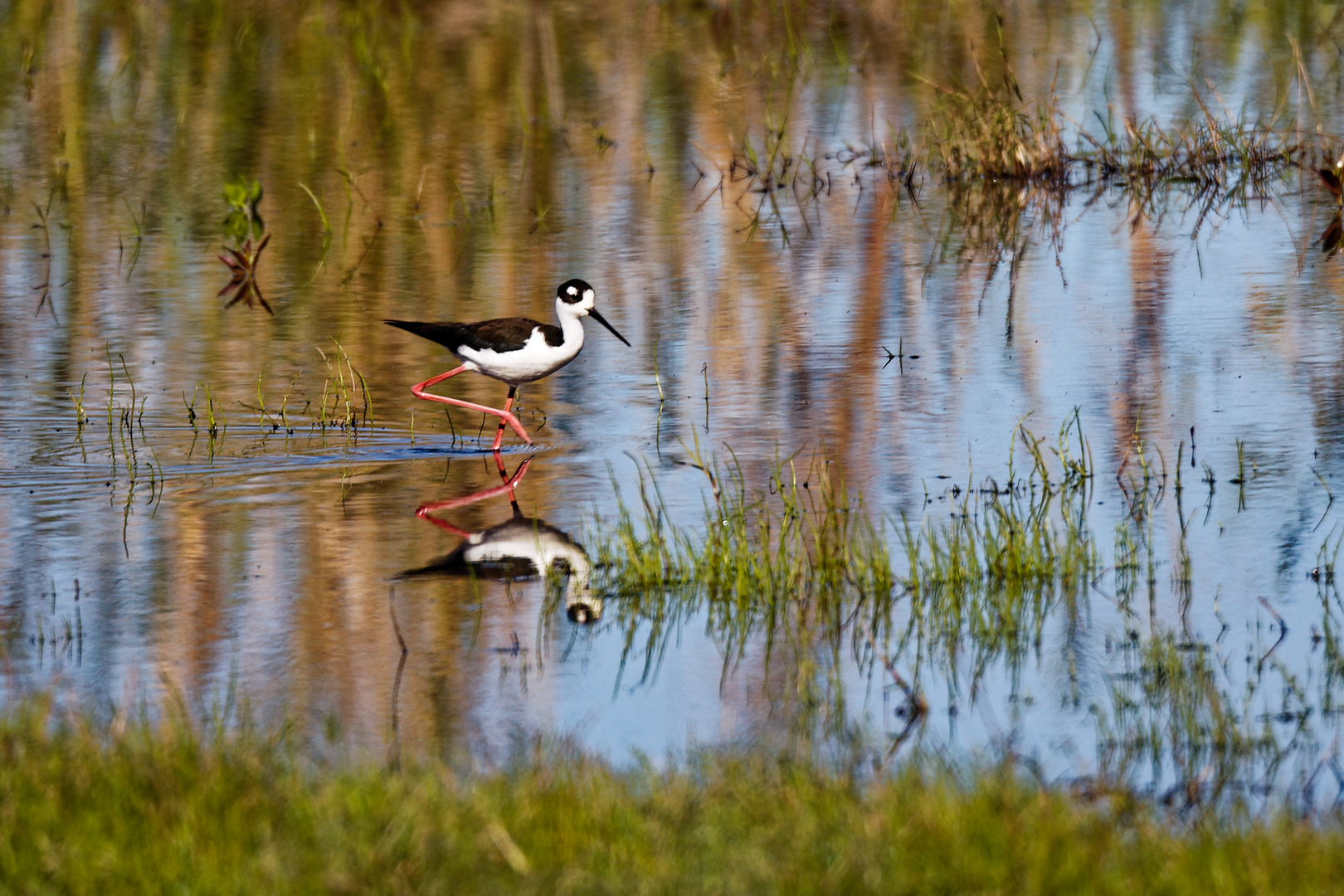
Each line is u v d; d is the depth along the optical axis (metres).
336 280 20.27
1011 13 37.44
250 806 7.05
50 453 14.25
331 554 11.91
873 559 11.32
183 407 15.63
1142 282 19.61
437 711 9.27
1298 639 10.23
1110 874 6.36
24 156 27.23
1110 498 12.88
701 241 21.89
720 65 33.56
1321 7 36.56
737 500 12.95
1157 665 9.82
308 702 9.38
